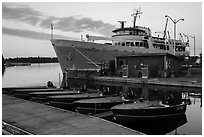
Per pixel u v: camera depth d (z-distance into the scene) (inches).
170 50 2417.6
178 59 1852.9
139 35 1942.7
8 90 925.8
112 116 573.3
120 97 704.4
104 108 631.2
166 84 1284.4
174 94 960.9
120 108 539.5
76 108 647.1
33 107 561.9
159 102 608.4
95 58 1749.5
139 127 548.1
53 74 2615.7
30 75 2436.0
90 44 1711.4
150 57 1553.9
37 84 1487.5
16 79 1898.4
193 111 673.0
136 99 674.2
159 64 1523.1
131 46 1899.6
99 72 1723.7
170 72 1553.9
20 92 874.8
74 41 1690.5
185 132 494.0
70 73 1788.9
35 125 415.2
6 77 2138.3
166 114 556.4
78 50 1697.8
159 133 499.2
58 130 384.5
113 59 1804.9
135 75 1588.3
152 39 2185.0
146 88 1184.2
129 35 1918.1
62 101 708.0
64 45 1708.9
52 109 539.5
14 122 435.2
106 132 368.5
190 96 919.7
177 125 549.0
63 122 430.3
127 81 1469.0
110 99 674.2
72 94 790.5
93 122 426.9
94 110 629.3
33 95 802.8
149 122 544.4
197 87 1167.6
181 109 589.6
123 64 1662.2
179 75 1694.1
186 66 2267.5
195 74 1790.1
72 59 1745.8
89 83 1493.6
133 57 1611.7
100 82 1551.4
